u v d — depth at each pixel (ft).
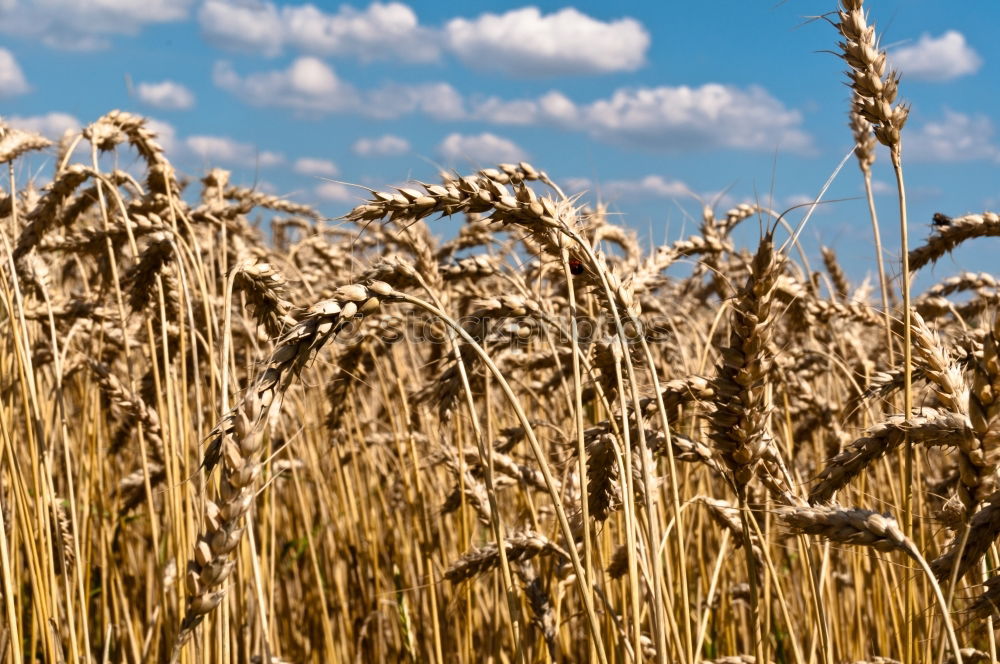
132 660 4.69
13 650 4.00
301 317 3.44
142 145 4.73
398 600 5.27
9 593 4.00
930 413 3.69
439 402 4.13
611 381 3.89
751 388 3.67
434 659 4.82
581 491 3.70
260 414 3.37
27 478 4.59
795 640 3.89
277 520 5.74
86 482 4.67
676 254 4.68
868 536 3.52
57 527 4.21
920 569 3.62
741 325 3.64
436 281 4.40
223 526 3.37
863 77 3.95
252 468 3.36
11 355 4.59
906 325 3.84
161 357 4.69
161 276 4.49
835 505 3.58
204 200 5.93
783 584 4.83
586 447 3.83
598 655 3.72
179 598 4.15
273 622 4.47
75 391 6.07
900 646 4.20
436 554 5.01
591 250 3.70
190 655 4.07
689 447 3.85
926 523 4.19
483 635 4.77
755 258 3.63
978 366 3.51
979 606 3.59
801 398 4.67
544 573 4.59
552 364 4.51
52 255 5.55
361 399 6.05
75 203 4.86
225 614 3.85
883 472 4.69
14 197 4.83
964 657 3.88
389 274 3.77
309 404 5.95
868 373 4.62
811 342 5.35
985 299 4.59
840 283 5.84
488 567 4.14
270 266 3.84
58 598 4.28
